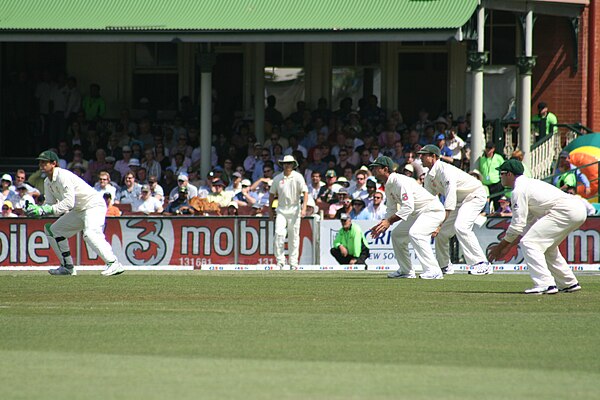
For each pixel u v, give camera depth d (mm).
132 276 57781
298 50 100938
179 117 95000
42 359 30172
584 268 67188
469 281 54438
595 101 94438
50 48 103375
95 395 25453
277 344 32750
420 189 55594
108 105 103438
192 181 86188
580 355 31094
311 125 94375
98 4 87875
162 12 86250
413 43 99188
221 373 28203
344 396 25391
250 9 85562
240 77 101438
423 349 31953
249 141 89312
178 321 37781
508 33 96750
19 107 99312
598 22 93812
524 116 85625
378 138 89000
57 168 55594
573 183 78000
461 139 86750
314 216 71688
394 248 57312
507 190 79625
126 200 81625
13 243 70500
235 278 56812
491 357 30703
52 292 47688
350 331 35469
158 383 26875
